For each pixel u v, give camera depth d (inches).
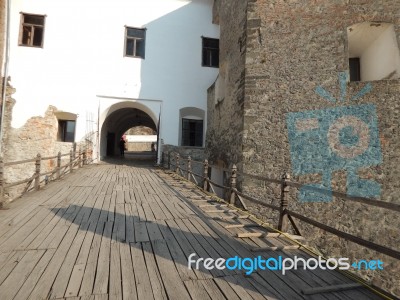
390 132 231.5
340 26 254.1
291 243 135.6
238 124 286.7
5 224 151.1
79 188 255.1
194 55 499.5
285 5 269.9
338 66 250.1
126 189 258.8
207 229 153.6
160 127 478.9
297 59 261.3
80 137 447.2
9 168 414.6
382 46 265.3
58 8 453.4
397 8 250.2
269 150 257.9
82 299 85.4
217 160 362.3
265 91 265.7
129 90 470.3
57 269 103.4
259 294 91.5
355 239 101.1
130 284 94.7
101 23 468.1
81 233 141.4
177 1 500.1
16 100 426.0
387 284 211.6
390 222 221.6
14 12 436.1
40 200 205.6
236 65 305.1
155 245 129.1
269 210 248.2
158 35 488.7
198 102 492.4
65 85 446.0
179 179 329.1
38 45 448.1
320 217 236.2
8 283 93.1
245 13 285.7
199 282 98.0
